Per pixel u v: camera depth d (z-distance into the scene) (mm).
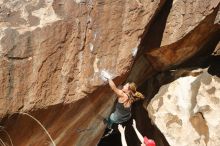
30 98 6746
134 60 7855
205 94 9227
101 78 7312
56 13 7043
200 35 8570
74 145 7879
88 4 7207
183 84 9336
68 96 7094
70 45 7035
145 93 9539
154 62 8945
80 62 7145
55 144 7559
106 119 7875
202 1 8062
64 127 7465
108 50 7355
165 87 9406
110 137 10430
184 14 8102
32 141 7215
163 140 9250
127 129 9922
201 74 9375
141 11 7504
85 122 7688
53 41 6875
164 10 8156
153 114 9305
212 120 9070
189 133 9078
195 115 9141
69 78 7062
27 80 6703
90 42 7211
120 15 7395
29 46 6703
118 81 7582
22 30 6727
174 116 9195
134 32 7500
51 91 6930
